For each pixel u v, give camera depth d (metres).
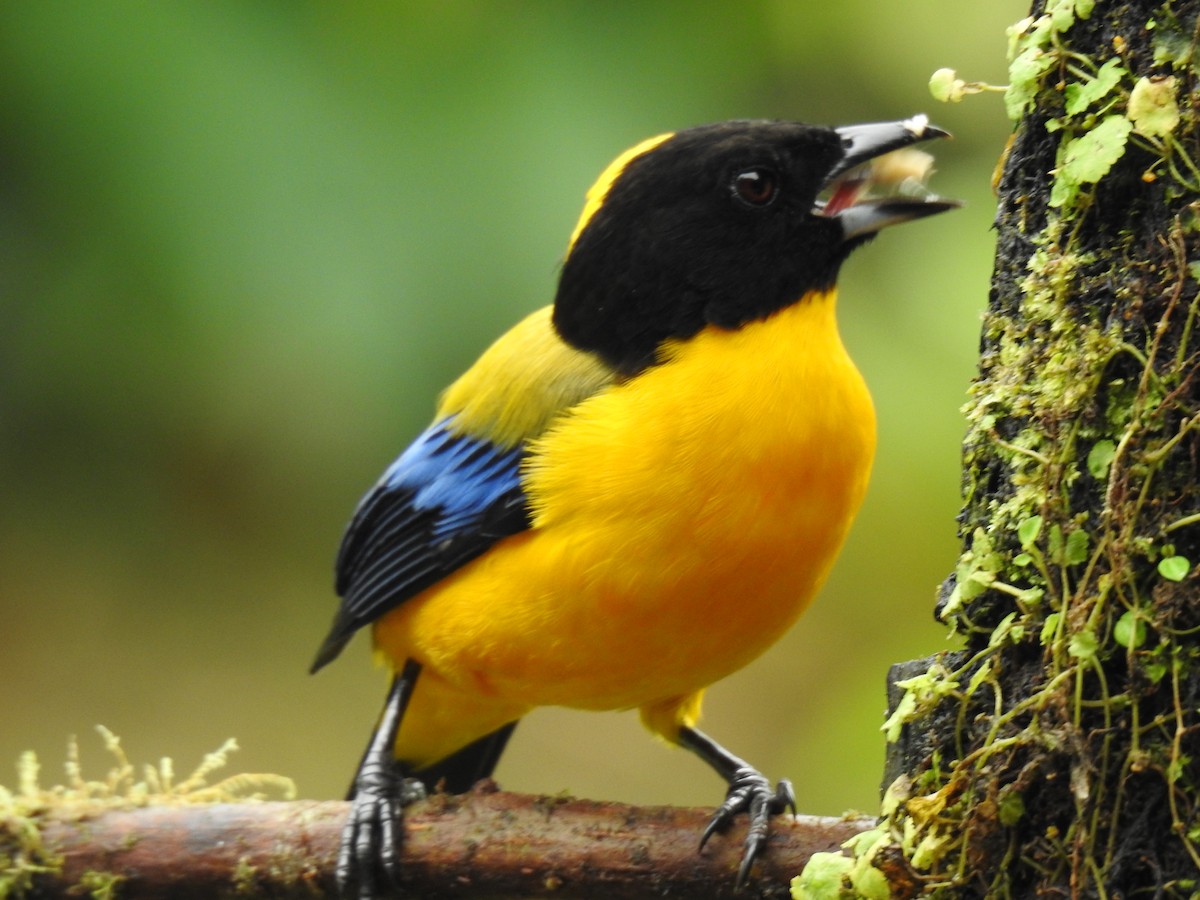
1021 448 6.59
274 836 8.55
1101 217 6.40
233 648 17.19
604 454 8.85
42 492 15.27
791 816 8.79
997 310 6.96
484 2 12.43
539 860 8.28
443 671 9.88
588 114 12.27
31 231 12.31
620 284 9.31
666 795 17.08
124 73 11.89
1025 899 6.38
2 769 16.25
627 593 8.81
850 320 12.58
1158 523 6.07
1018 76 6.59
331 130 12.09
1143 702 6.07
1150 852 6.05
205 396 13.64
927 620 13.61
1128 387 6.26
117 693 16.77
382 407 12.17
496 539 9.21
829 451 8.82
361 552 11.02
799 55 13.20
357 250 11.96
